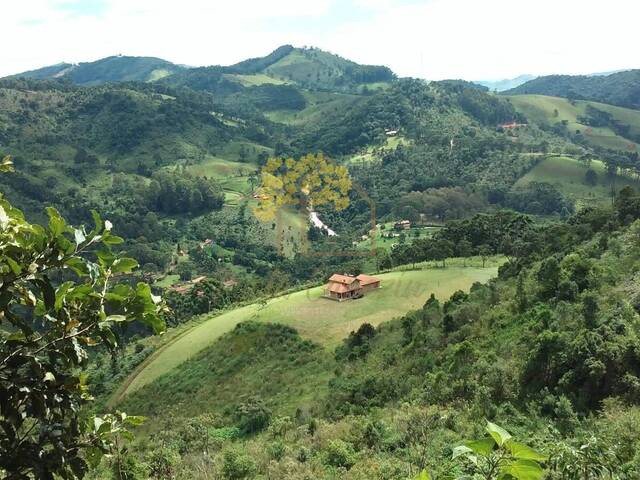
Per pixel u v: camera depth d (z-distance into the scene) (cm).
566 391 2448
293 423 3316
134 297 402
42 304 380
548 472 755
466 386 2794
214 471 2364
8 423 331
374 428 2517
